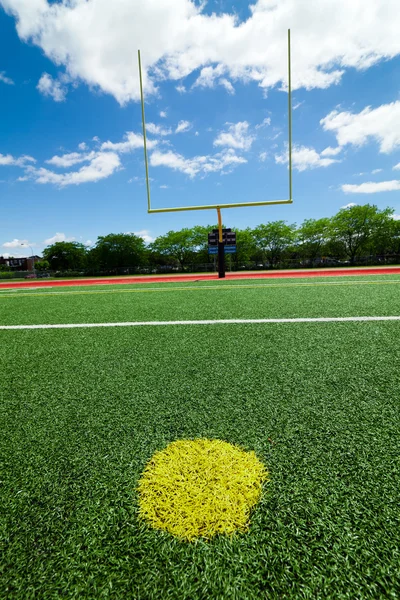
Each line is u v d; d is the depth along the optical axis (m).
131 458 0.74
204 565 0.48
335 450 0.75
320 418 0.90
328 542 0.51
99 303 3.77
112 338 1.97
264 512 0.57
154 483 0.65
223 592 0.45
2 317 2.94
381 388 1.09
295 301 3.24
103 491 0.64
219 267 8.63
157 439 0.82
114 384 1.22
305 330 1.97
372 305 2.82
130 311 3.04
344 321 2.19
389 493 0.61
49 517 0.58
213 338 1.87
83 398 1.10
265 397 1.05
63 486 0.65
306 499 0.60
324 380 1.17
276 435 0.82
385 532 0.53
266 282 6.10
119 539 0.53
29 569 0.49
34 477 0.69
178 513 0.58
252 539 0.52
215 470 0.69
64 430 0.88
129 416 0.95
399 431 0.82
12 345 1.88
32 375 1.35
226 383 1.18
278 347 1.63
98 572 0.48
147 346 1.75
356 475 0.66
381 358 1.40
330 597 0.44
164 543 0.52
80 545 0.52
